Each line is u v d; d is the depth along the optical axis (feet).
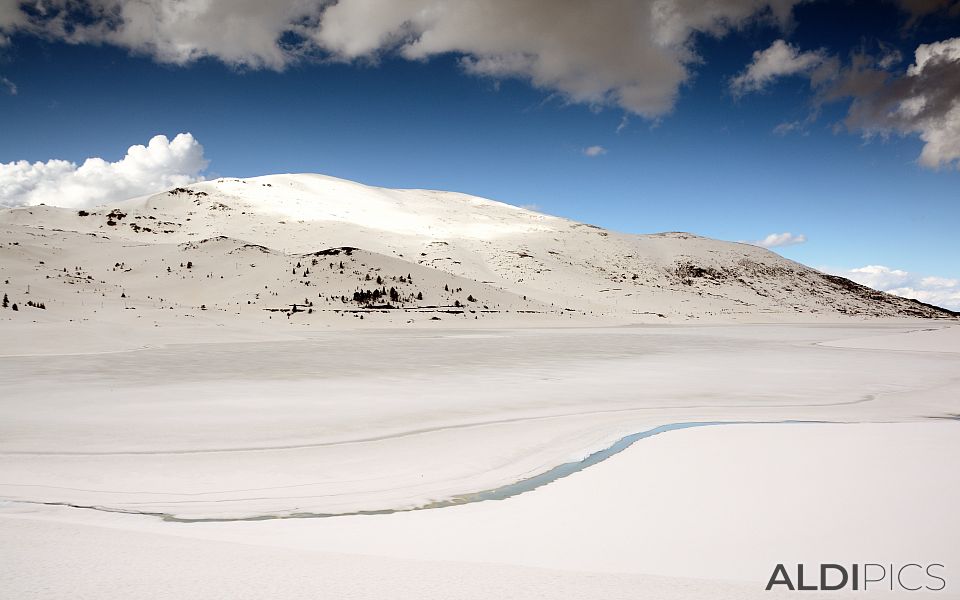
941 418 57.47
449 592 15.85
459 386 76.02
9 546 20.06
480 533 25.99
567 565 21.27
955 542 23.03
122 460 40.19
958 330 213.46
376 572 17.72
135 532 22.97
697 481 33.06
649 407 61.67
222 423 51.52
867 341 180.04
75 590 15.52
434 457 41.86
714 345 164.04
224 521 28.76
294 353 122.62
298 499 32.71
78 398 63.36
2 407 57.52
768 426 50.70
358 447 44.37
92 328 143.95
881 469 34.37
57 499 32.40
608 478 34.78
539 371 94.68
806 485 31.48
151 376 82.89
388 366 99.81
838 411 60.80
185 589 15.71
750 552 22.27
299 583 16.42
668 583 17.66
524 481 36.22
